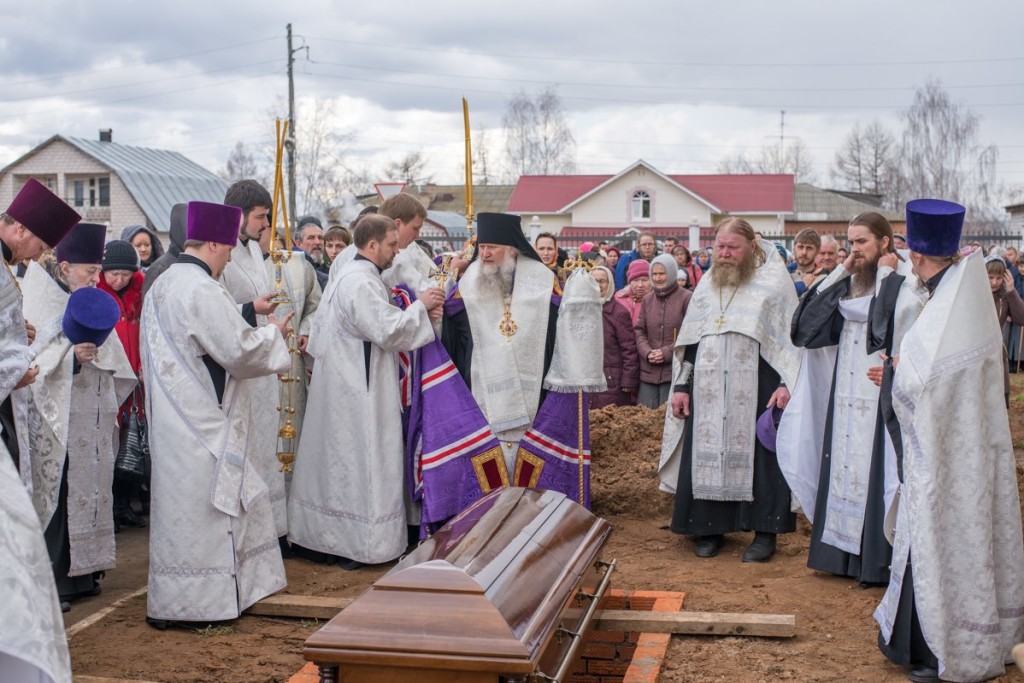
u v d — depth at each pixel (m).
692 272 13.15
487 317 6.65
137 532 7.97
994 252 16.92
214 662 5.08
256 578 5.80
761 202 45.94
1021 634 4.71
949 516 4.60
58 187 41.44
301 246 9.98
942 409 4.58
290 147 40.72
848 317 6.09
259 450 6.79
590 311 6.51
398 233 6.95
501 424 6.54
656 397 9.57
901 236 11.81
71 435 6.07
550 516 4.75
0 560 3.09
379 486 6.55
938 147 61.75
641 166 45.97
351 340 6.55
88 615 5.92
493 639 3.43
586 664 5.38
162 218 38.16
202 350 5.57
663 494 7.83
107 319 5.68
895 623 4.74
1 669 3.14
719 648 5.14
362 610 3.54
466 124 6.88
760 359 6.70
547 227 47.44
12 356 3.87
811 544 6.28
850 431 6.09
